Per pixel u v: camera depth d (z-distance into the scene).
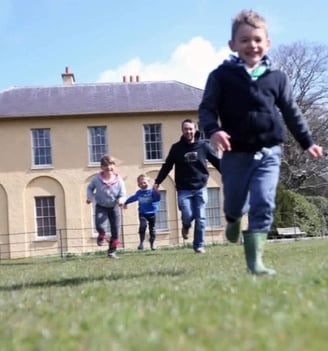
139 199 16.48
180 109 29.20
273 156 4.79
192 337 2.14
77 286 4.73
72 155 28.84
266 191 4.68
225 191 4.88
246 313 2.64
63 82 32.06
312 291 3.31
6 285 5.45
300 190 44.94
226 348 1.92
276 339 2.00
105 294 3.92
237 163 4.78
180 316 2.66
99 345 2.12
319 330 2.14
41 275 6.59
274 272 4.63
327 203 37.41
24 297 4.14
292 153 43.19
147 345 2.04
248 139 4.72
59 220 28.47
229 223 5.12
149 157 29.25
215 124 4.72
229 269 5.53
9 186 28.44
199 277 4.68
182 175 9.84
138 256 10.55
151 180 28.95
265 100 4.75
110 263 8.33
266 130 4.74
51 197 28.69
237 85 4.76
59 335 2.39
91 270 6.88
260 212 4.71
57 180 28.62
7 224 28.25
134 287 4.18
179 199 9.96
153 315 2.74
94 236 28.38
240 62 4.85
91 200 10.95
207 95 4.85
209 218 28.88
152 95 30.28
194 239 10.15
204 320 2.50
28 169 28.62
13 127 28.77
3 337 2.48
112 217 10.98
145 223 16.44
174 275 5.31
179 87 31.00
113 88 30.89
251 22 4.81
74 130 28.95
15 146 28.67
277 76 4.88
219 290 3.60
